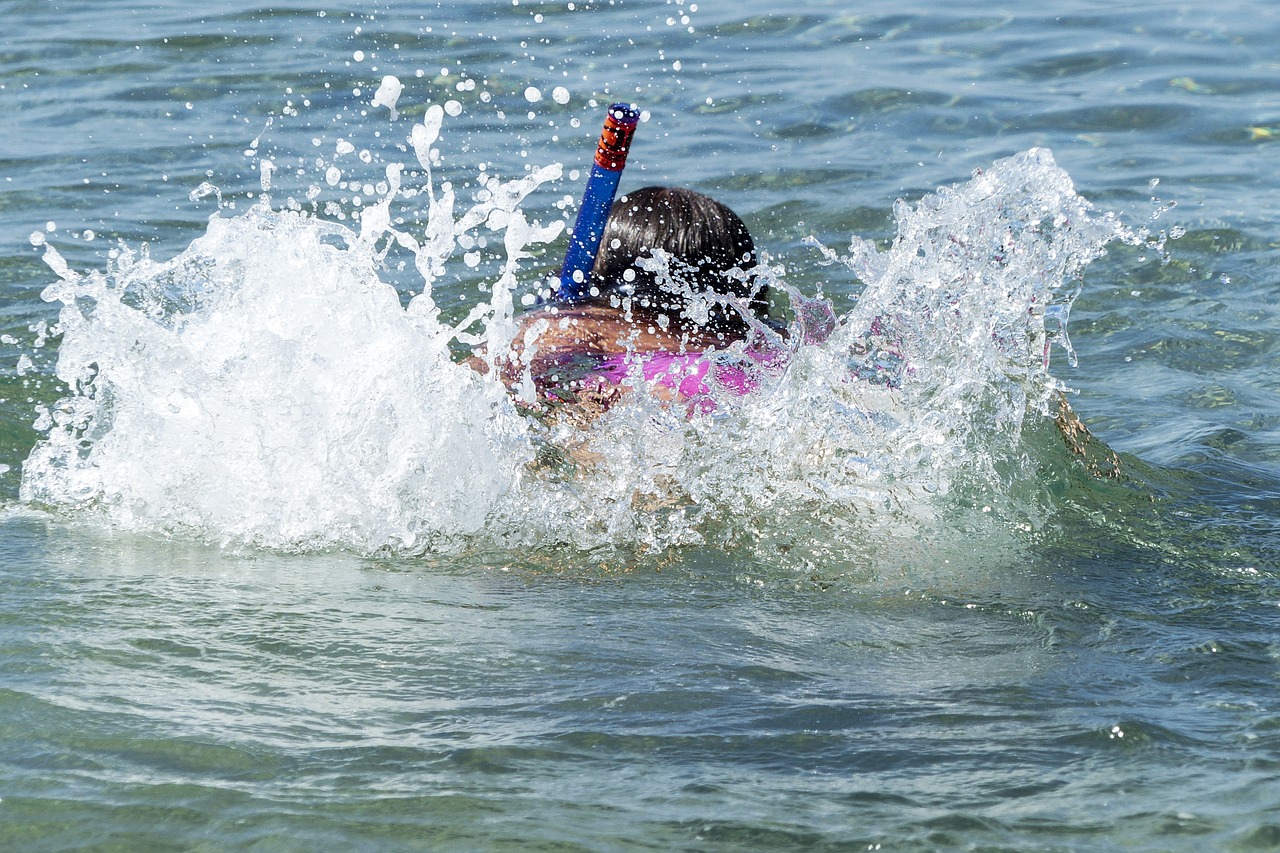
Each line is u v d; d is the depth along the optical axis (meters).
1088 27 32.62
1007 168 11.27
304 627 8.38
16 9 34.44
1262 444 13.26
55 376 14.27
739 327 11.98
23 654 7.79
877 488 10.71
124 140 24.86
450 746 6.81
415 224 20.62
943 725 7.11
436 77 28.41
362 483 10.47
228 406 10.60
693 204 12.06
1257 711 7.28
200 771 6.52
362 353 10.78
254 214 11.66
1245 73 28.86
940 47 31.28
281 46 30.62
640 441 10.86
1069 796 6.34
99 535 10.25
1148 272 18.95
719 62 30.02
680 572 9.59
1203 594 9.18
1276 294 17.94
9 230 20.33
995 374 11.23
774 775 6.55
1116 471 11.51
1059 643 8.32
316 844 5.92
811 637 8.41
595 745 6.83
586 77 28.59
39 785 6.36
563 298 12.20
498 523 10.42
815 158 24.27
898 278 11.16
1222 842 5.94
